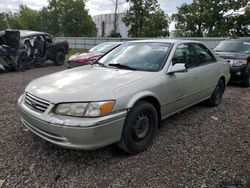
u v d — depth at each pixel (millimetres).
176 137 3977
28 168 3027
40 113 3053
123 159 3275
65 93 3016
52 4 58562
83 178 2865
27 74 10312
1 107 5328
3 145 3561
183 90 4191
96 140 2863
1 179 2805
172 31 40156
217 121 4742
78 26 56844
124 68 3953
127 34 37562
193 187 2738
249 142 3855
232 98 6602
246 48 8820
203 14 35875
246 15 34094
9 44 10680
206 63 5008
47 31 60281
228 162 3246
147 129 3510
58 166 3086
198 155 3416
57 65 13523
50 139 3043
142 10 33156
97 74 3627
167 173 2984
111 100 2959
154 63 3936
